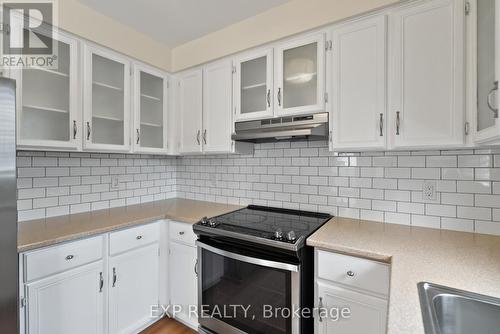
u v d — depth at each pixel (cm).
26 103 151
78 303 149
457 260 105
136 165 240
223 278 159
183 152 228
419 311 68
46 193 180
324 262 130
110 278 165
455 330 76
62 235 141
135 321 181
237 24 192
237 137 187
